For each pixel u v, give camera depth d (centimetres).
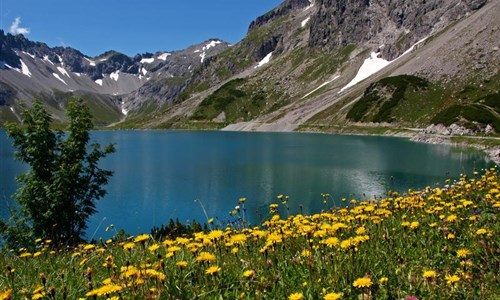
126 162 7738
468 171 5194
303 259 579
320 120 16800
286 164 6775
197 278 545
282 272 549
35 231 2123
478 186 1260
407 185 4562
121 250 877
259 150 9325
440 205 988
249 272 487
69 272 659
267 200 4228
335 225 640
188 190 4938
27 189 2200
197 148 10475
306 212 3581
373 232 736
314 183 5034
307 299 471
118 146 11744
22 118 2230
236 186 5075
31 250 1394
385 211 855
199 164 7188
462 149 8006
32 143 2202
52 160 2280
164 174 6194
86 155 2378
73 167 2183
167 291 496
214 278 515
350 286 478
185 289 503
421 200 1124
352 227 790
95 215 3875
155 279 513
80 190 2311
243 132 18812
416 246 661
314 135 14125
